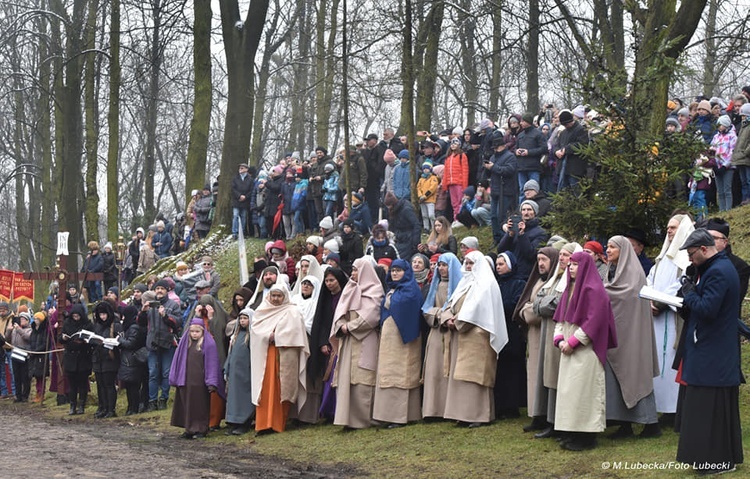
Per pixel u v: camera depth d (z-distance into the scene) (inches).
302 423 470.9
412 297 433.1
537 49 886.4
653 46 460.8
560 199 419.5
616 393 347.3
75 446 422.0
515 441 369.1
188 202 1029.8
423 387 434.3
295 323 460.8
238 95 957.2
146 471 349.1
